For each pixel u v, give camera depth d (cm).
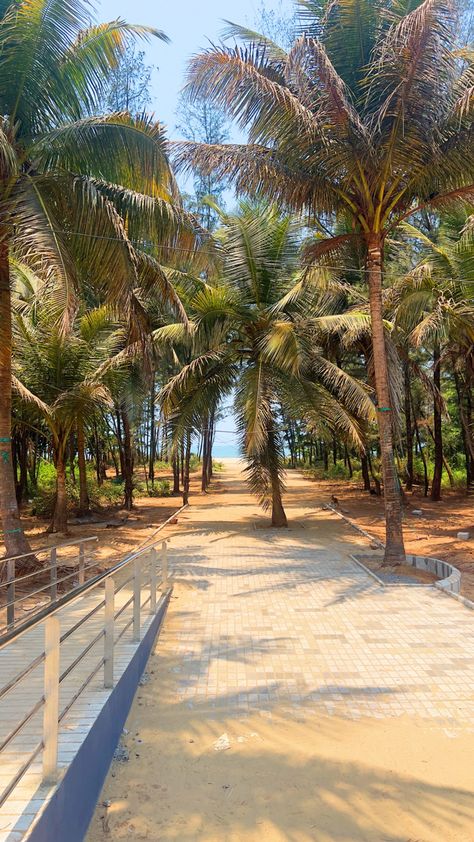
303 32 875
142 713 418
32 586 805
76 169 784
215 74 810
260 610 684
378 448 2558
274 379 1284
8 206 700
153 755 360
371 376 1599
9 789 222
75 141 741
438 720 400
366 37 855
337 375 1279
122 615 605
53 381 1245
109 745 353
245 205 1293
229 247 1319
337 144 823
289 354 1152
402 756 354
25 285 1333
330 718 404
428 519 1560
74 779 278
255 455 1380
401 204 946
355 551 1091
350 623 624
